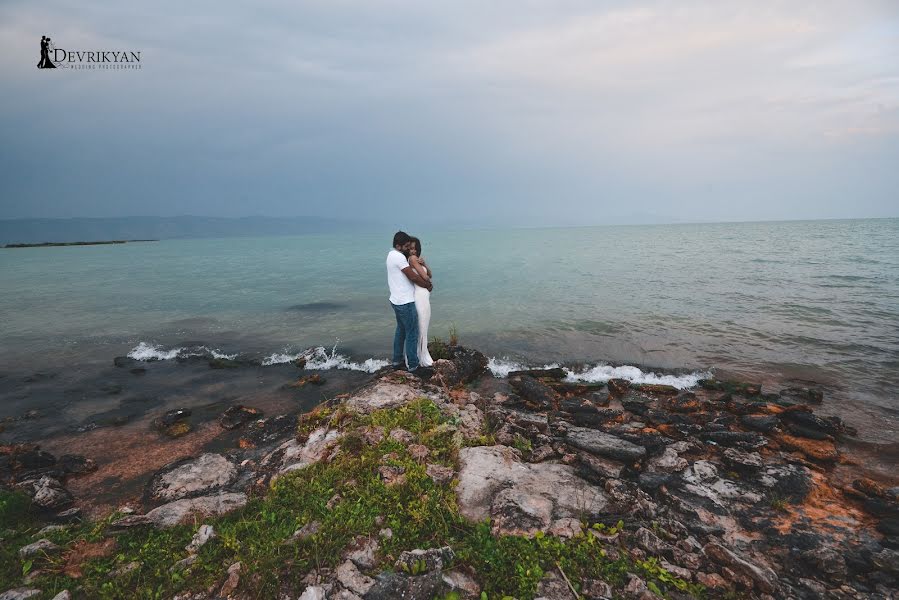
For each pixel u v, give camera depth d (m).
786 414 7.08
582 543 3.60
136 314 16.02
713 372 9.59
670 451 5.62
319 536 3.50
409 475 4.37
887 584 3.45
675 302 16.14
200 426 7.24
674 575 3.37
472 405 7.26
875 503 4.48
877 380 8.82
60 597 3.01
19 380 9.55
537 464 5.07
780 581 3.45
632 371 9.64
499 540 3.58
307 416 6.63
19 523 4.36
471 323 13.63
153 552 3.54
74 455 6.05
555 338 12.02
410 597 2.95
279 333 13.23
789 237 57.91
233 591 3.03
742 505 4.55
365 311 16.16
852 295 16.41
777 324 12.84
